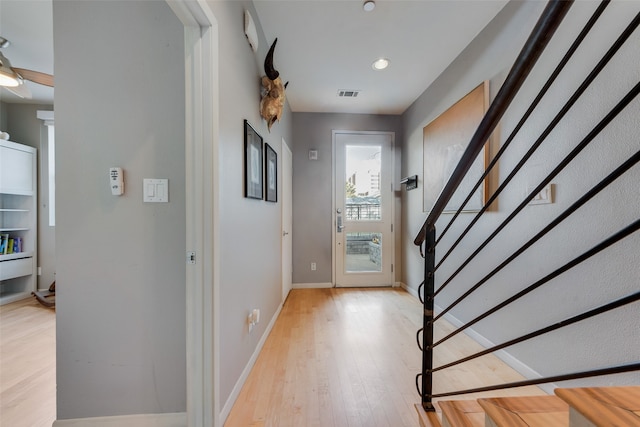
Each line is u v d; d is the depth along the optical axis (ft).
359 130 12.87
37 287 12.12
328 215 12.86
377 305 10.30
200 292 4.00
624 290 3.98
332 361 6.32
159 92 4.38
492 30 6.81
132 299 4.40
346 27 7.08
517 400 3.08
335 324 8.49
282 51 8.07
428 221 3.97
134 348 4.40
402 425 4.43
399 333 7.84
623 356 4.00
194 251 4.01
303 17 6.72
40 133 12.26
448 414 3.50
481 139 2.79
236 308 5.13
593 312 1.99
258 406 4.83
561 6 1.83
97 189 4.37
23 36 7.76
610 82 4.15
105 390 4.38
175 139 4.39
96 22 4.36
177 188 4.40
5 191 11.03
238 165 5.26
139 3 4.39
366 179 12.96
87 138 4.35
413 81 9.84
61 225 4.35
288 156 11.63
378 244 13.01
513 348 5.97
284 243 10.68
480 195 7.05
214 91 4.00
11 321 8.77
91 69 4.36
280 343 7.23
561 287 4.91
